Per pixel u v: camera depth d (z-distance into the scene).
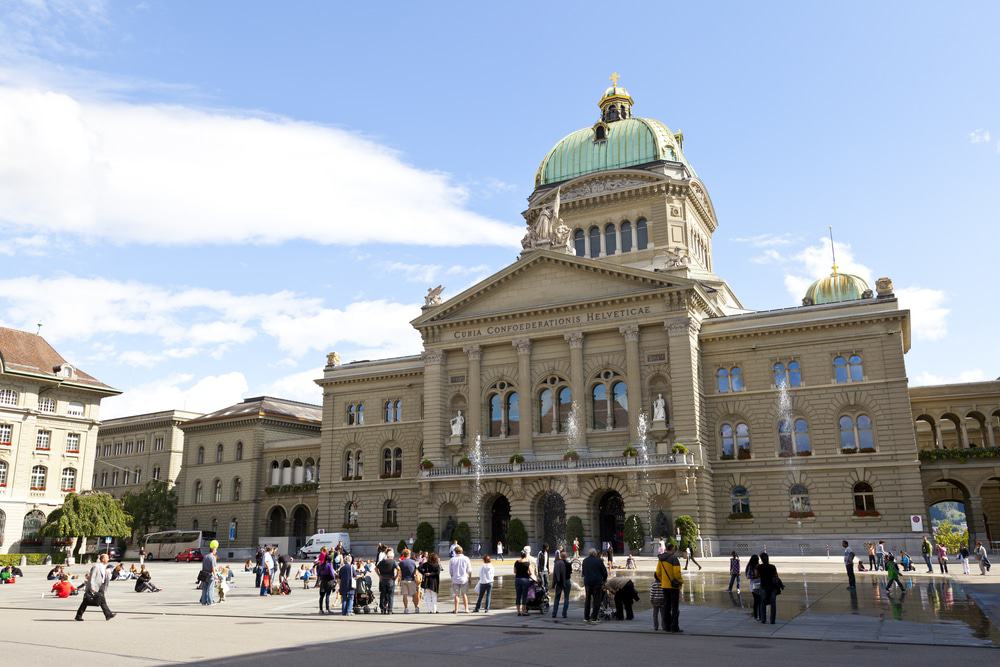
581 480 65.62
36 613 31.34
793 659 18.64
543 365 71.50
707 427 68.06
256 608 33.03
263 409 100.25
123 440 117.88
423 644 21.52
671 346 66.38
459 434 72.81
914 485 61.56
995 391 67.56
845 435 64.50
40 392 86.81
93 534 80.12
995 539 73.38
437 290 79.19
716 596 34.72
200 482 102.69
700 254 87.56
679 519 60.88
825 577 43.41
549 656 19.31
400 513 79.81
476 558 65.31
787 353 67.12
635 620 27.00
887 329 64.50
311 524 91.88
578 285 70.94
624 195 83.00
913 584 39.47
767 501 65.25
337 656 19.31
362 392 84.94
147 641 22.05
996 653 19.55
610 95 94.06
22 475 82.88
